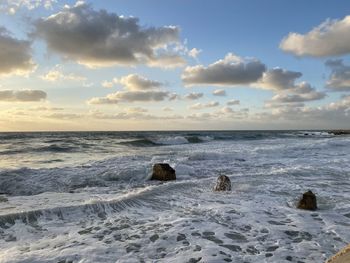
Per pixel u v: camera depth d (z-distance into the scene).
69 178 12.02
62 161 18.08
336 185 10.69
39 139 43.28
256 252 5.40
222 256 5.23
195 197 9.05
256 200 8.79
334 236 6.15
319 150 22.75
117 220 7.01
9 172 12.27
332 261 3.64
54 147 27.09
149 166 13.91
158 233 6.23
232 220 7.03
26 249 5.49
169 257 5.18
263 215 7.41
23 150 24.83
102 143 34.16
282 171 12.91
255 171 13.84
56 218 7.08
